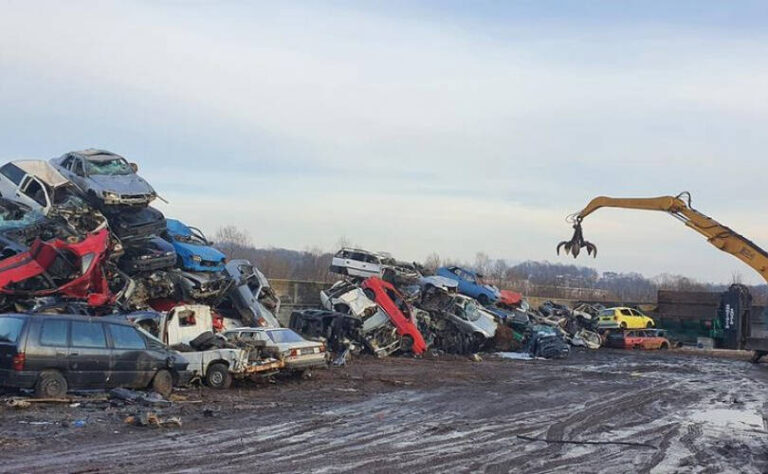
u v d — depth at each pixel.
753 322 53.16
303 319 29.94
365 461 9.98
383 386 20.00
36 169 23.58
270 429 12.25
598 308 48.59
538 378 24.34
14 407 12.86
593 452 11.52
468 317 34.44
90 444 10.27
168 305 25.38
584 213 34.03
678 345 48.53
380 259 36.19
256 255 74.69
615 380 24.69
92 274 21.67
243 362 17.91
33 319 13.78
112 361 14.63
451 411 15.54
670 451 11.85
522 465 10.27
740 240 32.28
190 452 10.00
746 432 14.27
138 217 25.14
